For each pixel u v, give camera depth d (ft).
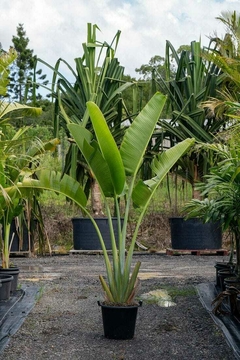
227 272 20.08
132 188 15.47
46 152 22.08
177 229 34.99
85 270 28.25
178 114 33.30
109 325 14.40
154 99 15.81
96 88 35.04
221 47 20.56
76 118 33.99
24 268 29.17
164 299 19.70
